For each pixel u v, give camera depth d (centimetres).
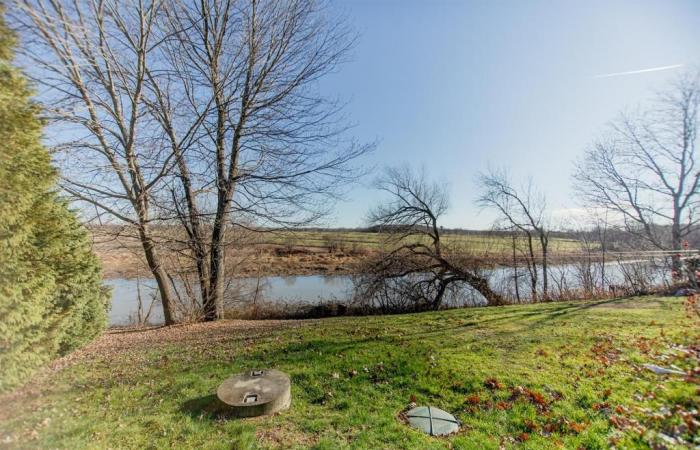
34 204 556
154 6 860
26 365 496
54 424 403
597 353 587
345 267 2111
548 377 510
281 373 516
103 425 401
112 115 931
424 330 771
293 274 2120
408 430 397
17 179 490
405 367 558
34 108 533
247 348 682
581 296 1341
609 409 423
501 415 429
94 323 761
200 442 371
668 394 428
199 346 721
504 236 1722
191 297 1243
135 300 1697
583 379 499
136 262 1395
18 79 502
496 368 544
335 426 408
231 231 1334
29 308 490
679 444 336
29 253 519
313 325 880
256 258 1736
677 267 984
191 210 1076
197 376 544
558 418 414
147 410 442
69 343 671
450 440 382
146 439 375
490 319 859
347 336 736
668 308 878
